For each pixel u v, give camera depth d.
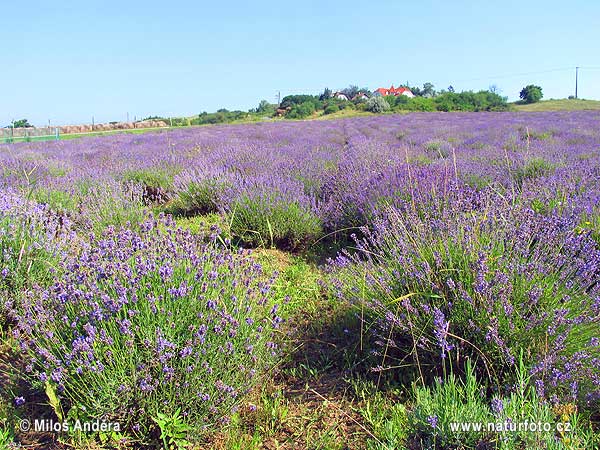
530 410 2.00
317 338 3.18
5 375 2.59
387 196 4.98
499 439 1.91
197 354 2.18
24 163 9.02
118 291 2.35
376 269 3.16
